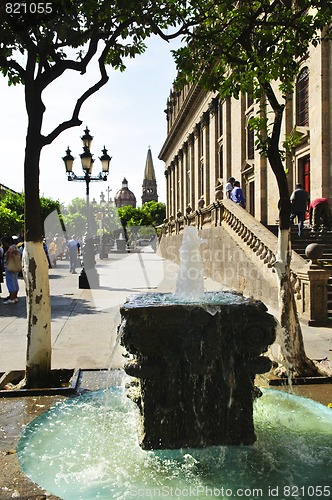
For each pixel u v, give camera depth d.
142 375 3.84
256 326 3.94
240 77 6.77
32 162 5.61
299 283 10.23
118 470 3.54
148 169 124.75
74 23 5.53
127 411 4.83
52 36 5.52
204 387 3.89
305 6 6.00
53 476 3.46
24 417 4.70
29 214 5.59
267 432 4.21
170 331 3.86
